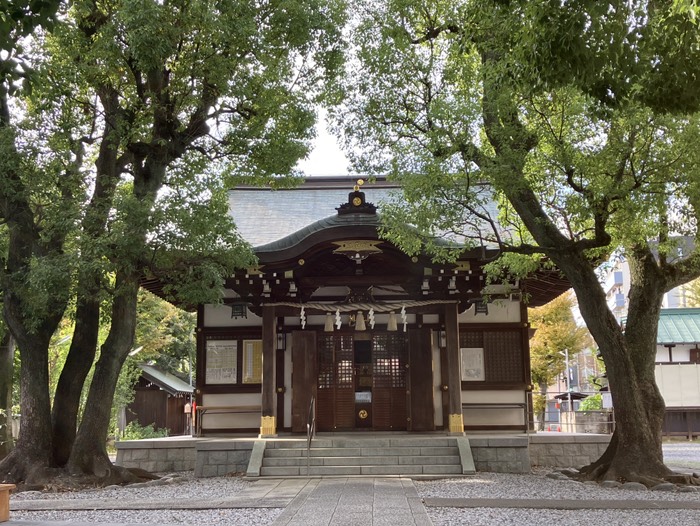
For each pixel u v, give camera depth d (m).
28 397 12.03
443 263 13.88
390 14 11.74
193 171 13.34
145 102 12.60
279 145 13.27
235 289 15.13
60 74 10.80
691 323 28.70
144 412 29.22
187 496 10.18
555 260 12.09
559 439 14.74
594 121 9.89
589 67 6.66
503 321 16.11
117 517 8.17
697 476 11.52
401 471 12.34
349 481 11.29
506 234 15.90
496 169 10.37
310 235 14.05
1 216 12.12
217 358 16.19
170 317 30.53
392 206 11.68
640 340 12.27
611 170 10.48
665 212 11.10
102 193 12.76
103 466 11.94
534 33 6.82
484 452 13.17
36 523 6.58
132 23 10.38
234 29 11.19
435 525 7.23
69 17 12.00
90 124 13.17
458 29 11.33
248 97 12.26
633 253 12.65
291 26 12.34
